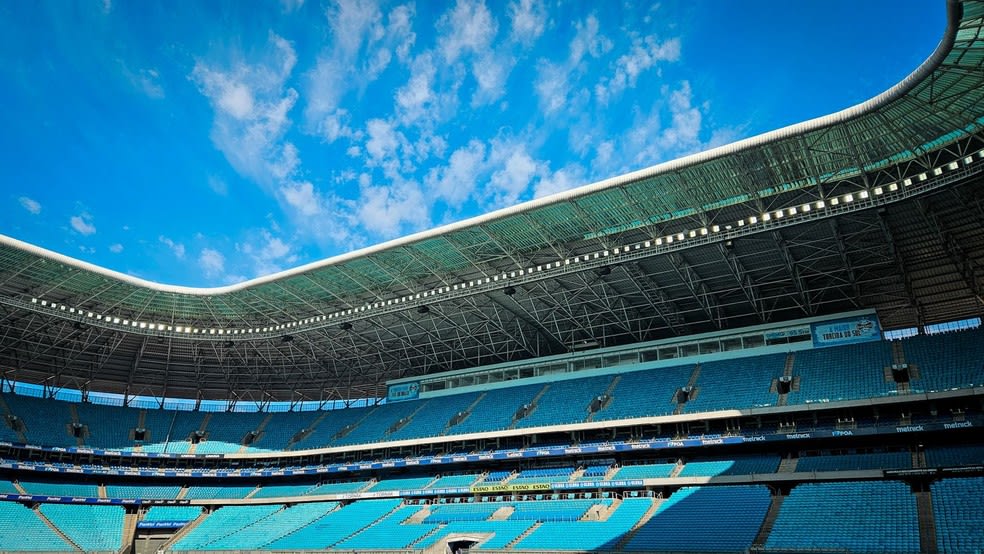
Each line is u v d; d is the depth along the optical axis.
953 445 46.47
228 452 77.81
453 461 65.12
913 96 36.66
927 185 41.22
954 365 48.75
